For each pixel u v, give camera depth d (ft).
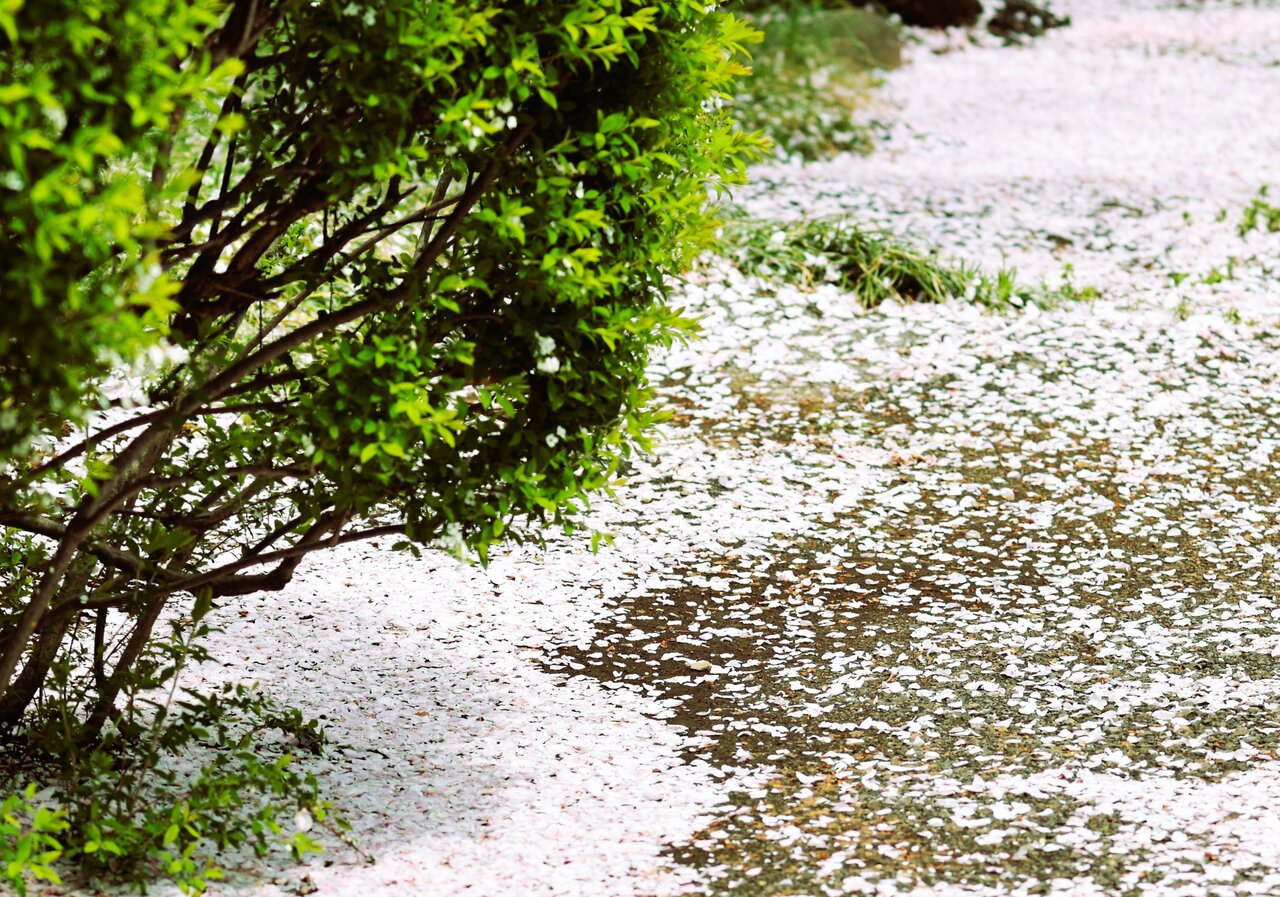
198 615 14.96
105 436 13.58
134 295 11.10
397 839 15.35
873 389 30.48
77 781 14.66
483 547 14.67
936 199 45.27
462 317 14.32
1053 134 54.70
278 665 19.33
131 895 13.97
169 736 15.34
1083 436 28.25
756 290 35.53
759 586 22.31
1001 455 27.37
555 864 14.88
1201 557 23.16
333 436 13.16
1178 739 17.51
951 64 65.62
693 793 16.44
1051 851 15.02
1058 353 32.53
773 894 14.33
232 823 14.78
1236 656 19.76
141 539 15.98
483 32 12.85
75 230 11.02
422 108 13.20
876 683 19.25
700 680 19.42
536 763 17.17
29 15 10.44
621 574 22.65
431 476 14.34
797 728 18.08
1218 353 32.48
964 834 15.44
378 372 13.48
